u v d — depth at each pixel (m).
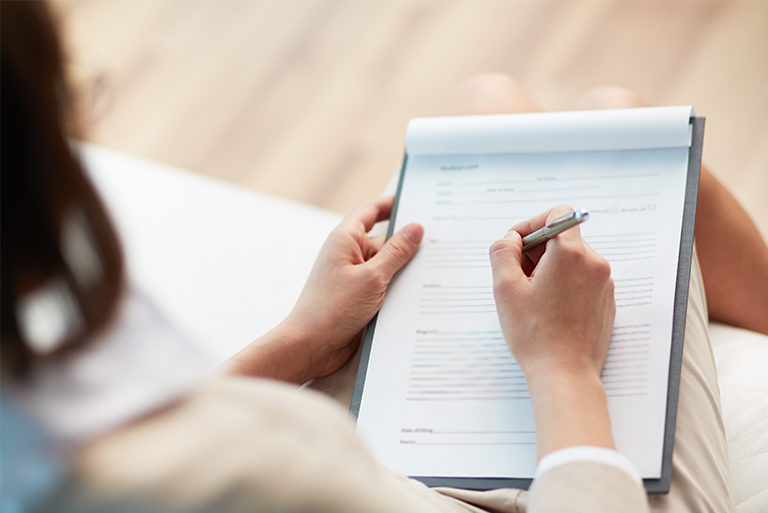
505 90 1.03
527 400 0.71
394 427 0.72
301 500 0.37
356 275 0.78
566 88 1.79
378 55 1.96
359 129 1.85
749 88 1.67
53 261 0.33
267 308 1.31
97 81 0.42
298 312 0.79
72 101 0.35
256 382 0.41
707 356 0.77
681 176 0.78
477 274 0.79
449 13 1.99
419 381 0.74
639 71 1.76
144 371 0.36
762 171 1.55
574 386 0.60
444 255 0.80
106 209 0.35
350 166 1.80
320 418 0.40
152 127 1.96
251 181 1.82
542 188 0.82
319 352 0.79
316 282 0.80
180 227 1.47
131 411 0.35
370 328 0.78
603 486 0.54
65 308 0.34
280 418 0.39
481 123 0.85
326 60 1.98
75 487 0.35
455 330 0.76
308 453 0.38
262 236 1.42
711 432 0.72
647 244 0.75
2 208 0.32
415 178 0.86
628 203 0.78
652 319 0.71
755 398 0.87
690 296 0.80
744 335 0.97
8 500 0.35
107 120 1.98
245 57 2.04
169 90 2.02
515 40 1.90
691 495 0.67
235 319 1.31
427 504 0.59
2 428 0.34
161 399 0.36
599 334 0.65
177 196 1.53
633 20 1.85
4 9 0.31
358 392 0.75
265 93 1.96
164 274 1.39
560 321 0.63
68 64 0.34
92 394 0.35
